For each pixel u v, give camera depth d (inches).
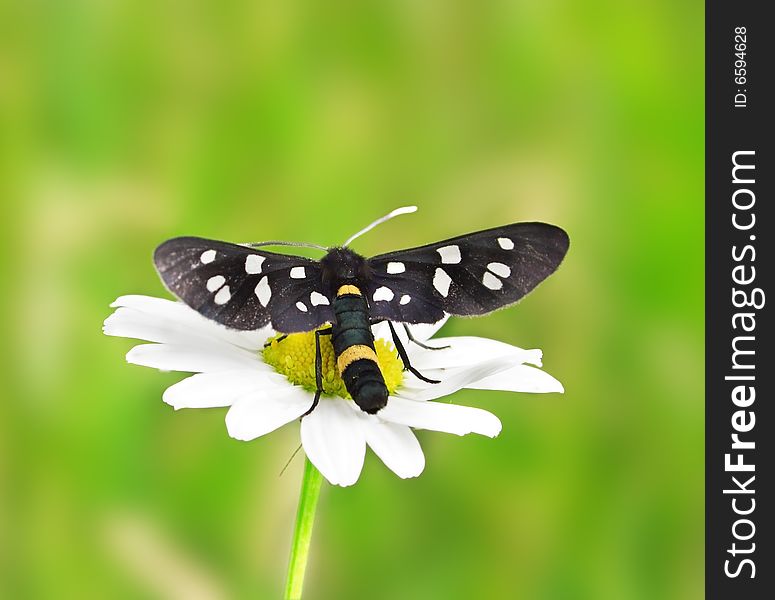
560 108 13.7
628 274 13.6
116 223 13.3
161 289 13.2
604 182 13.6
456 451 13.2
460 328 13.2
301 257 11.9
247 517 12.9
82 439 13.0
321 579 13.0
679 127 13.7
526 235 12.0
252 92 13.4
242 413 11.6
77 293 13.2
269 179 13.4
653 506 13.4
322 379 11.9
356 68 13.6
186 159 13.4
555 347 13.5
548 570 13.2
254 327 11.7
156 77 13.4
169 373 13.0
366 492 13.1
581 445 13.4
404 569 13.1
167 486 12.9
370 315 11.9
